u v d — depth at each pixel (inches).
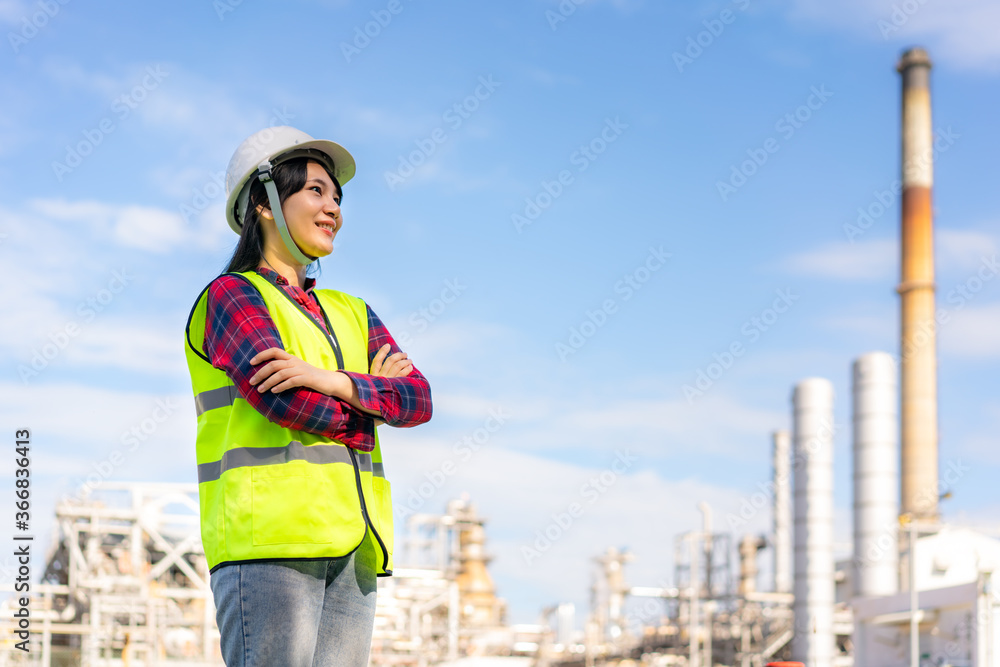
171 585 1884.8
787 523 2748.5
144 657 1673.2
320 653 112.8
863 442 2174.0
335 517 109.6
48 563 1705.2
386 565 118.8
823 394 2292.1
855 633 1770.4
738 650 2338.8
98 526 1669.5
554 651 2625.5
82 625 1587.1
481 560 3213.6
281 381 107.8
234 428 111.4
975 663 1459.2
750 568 2682.1
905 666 1643.7
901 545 2030.0
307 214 124.6
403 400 119.4
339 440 113.2
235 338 111.4
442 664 2078.0
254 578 106.6
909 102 2709.2
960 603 1521.9
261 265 126.3
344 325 129.4
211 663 1665.8
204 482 114.2
